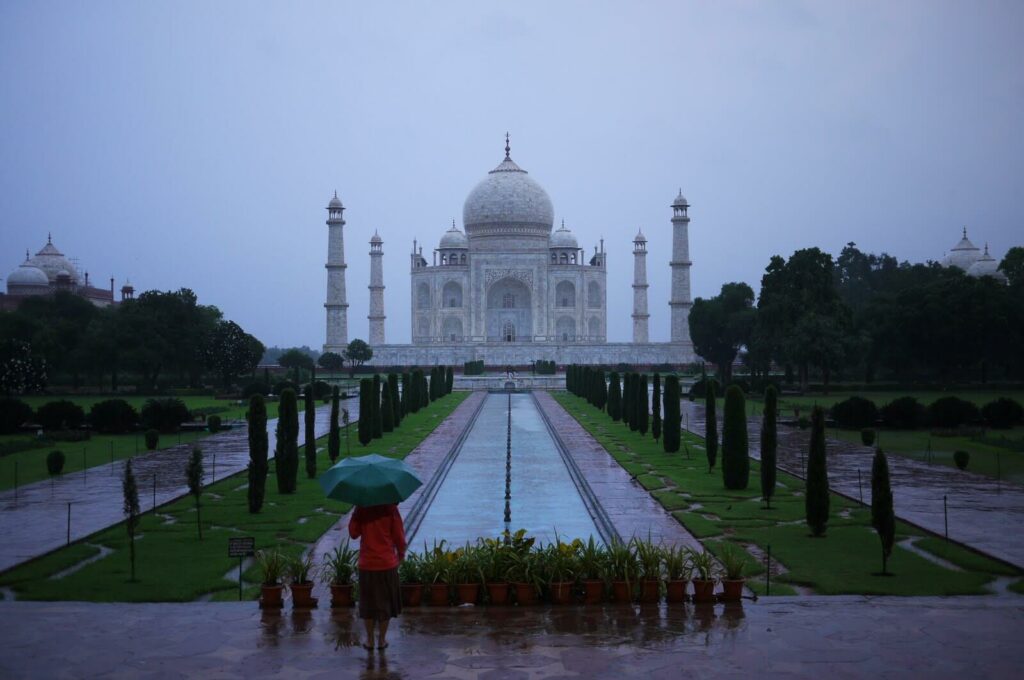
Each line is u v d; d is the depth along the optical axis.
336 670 20.17
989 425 83.19
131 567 33.03
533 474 60.94
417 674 19.88
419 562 26.06
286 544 38.50
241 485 54.28
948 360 132.88
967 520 42.16
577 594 25.61
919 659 20.50
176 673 20.03
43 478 57.38
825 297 125.38
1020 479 54.91
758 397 121.12
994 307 127.56
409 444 74.00
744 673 19.73
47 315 164.12
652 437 79.88
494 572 25.33
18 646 21.75
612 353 196.00
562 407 114.12
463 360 196.12
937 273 178.38
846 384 140.38
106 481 55.91
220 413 103.12
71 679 19.70
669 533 40.94
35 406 112.75
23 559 35.47
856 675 19.62
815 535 39.50
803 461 63.84
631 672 19.83
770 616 23.69
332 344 192.25
